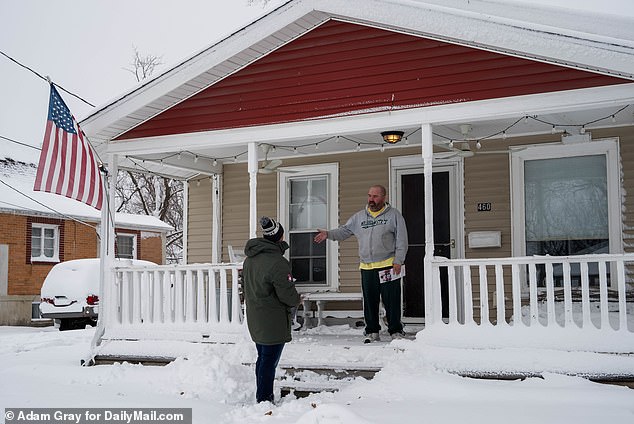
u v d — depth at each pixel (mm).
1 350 11156
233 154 10766
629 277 8711
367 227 8414
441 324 7363
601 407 5801
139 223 26125
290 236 10773
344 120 8172
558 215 9180
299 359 7461
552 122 8641
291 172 10797
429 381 6605
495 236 9273
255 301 6363
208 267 8531
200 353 7734
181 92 8945
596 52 6949
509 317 9203
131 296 9023
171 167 10758
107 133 9273
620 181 8805
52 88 8344
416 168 10023
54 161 8203
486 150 9539
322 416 5348
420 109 7801
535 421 5340
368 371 7262
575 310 8656
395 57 7980
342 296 9672
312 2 8094
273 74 8602
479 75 7578
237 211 11367
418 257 9906
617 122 8719
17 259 22641
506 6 7902
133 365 8250
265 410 6129
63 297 17391
